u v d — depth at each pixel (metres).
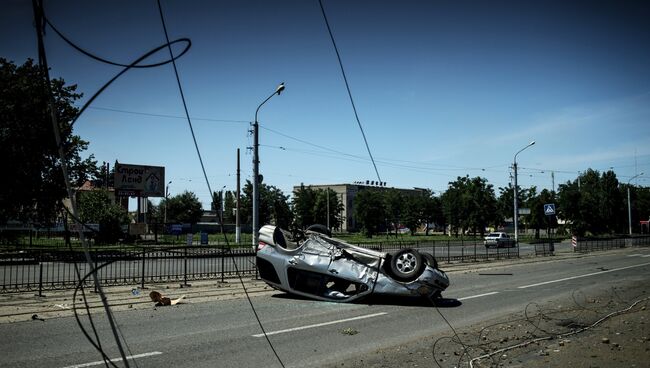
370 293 11.05
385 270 11.47
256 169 31.67
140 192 45.00
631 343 6.95
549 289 14.57
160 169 46.16
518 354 6.46
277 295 12.70
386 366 6.02
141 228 41.88
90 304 10.97
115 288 13.91
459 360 6.26
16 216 23.55
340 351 6.86
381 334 8.04
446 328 8.56
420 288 10.84
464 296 12.97
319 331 8.25
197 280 16.05
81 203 40.59
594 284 15.95
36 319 9.08
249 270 18.47
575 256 32.81
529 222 65.62
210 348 6.96
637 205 78.00
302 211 72.56
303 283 11.77
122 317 9.43
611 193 67.00
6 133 16.41
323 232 12.88
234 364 6.11
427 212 81.06
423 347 7.05
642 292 13.65
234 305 10.98
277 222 59.44
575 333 7.82
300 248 11.88
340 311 10.30
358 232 97.31
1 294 12.61
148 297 12.16
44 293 12.79
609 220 65.81
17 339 7.40
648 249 43.62
